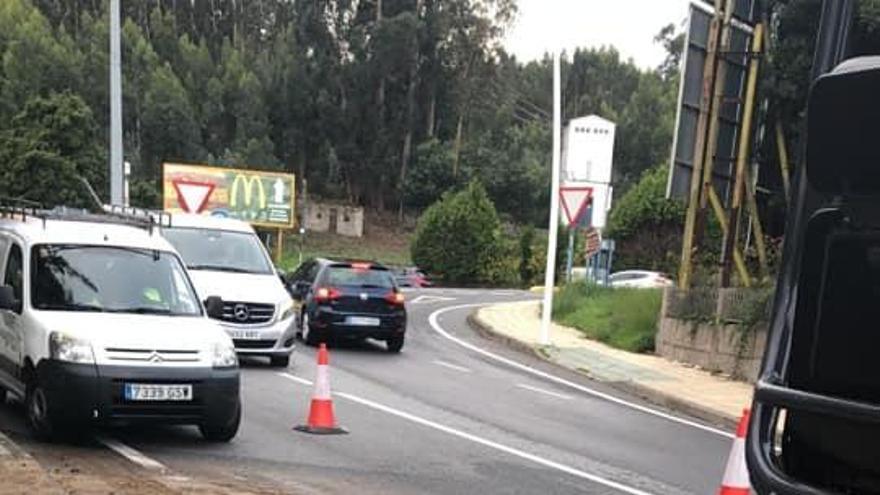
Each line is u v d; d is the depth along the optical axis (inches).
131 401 335.0
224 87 3129.9
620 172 3799.2
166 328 354.6
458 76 3297.2
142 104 2935.5
